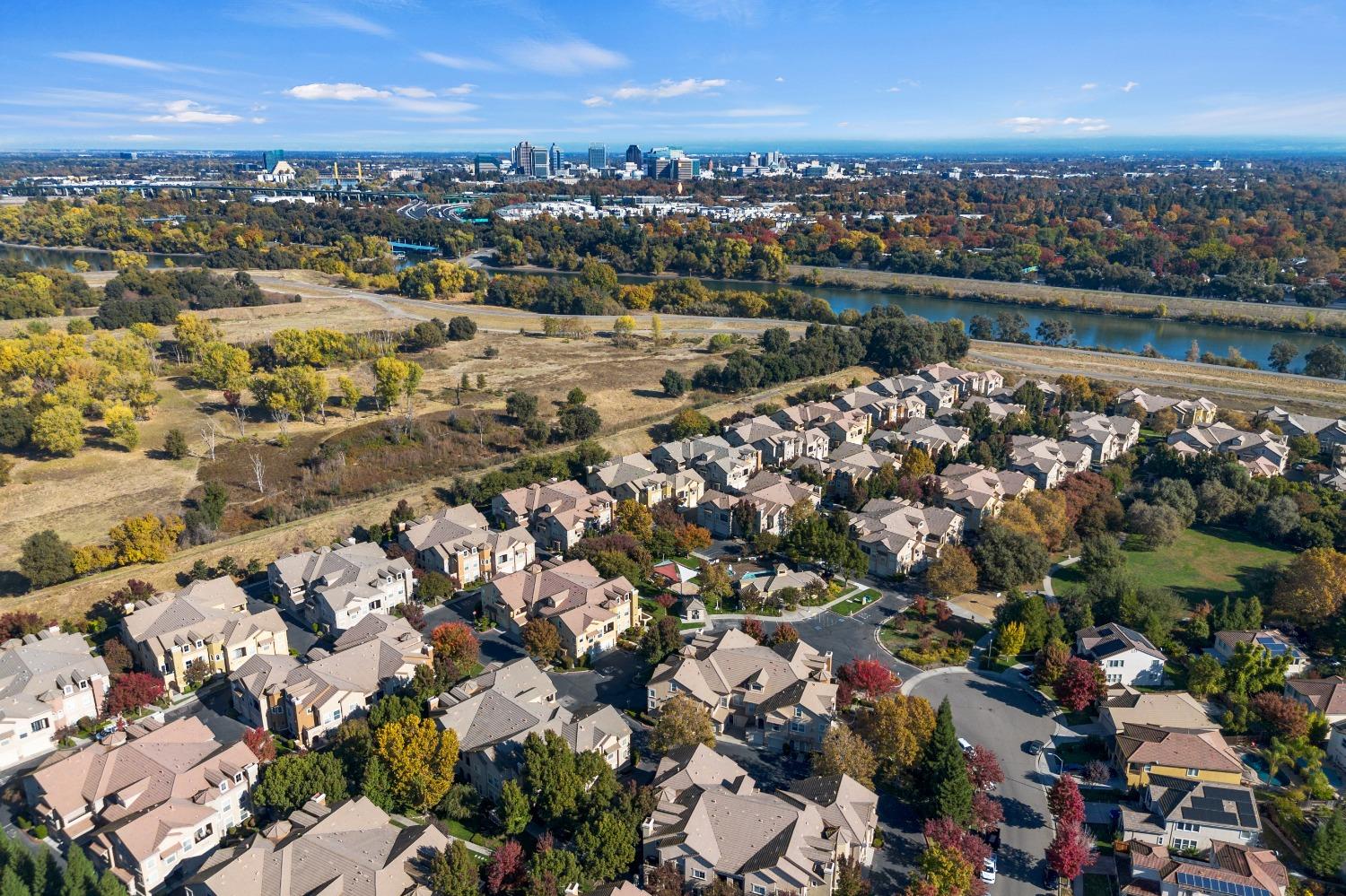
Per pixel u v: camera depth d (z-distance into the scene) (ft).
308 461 570.05
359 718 322.55
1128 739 311.88
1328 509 513.86
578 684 364.17
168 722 326.24
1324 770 314.96
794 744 322.75
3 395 616.80
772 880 243.40
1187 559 487.61
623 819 263.29
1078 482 536.83
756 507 495.41
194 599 382.01
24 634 369.71
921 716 305.12
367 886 236.63
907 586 458.91
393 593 417.90
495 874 248.32
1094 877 267.59
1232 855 259.39
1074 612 401.49
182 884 246.68
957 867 246.88
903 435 625.00
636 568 440.04
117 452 574.97
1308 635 402.31
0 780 303.07
